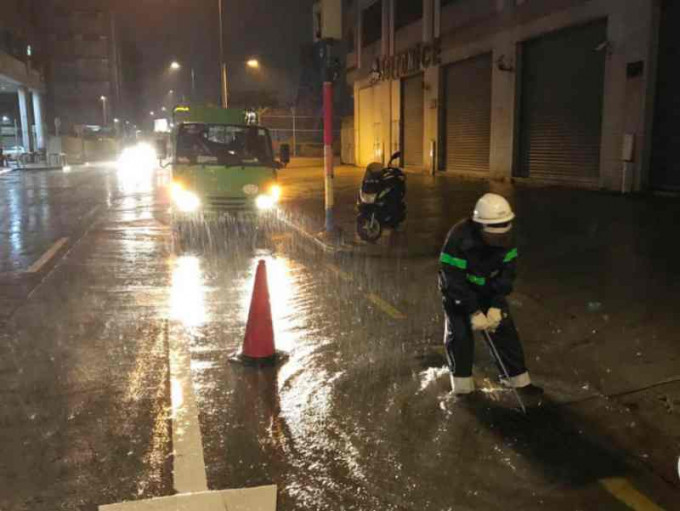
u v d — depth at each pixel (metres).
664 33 14.95
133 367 5.20
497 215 4.17
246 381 4.92
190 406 4.46
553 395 4.61
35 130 55.47
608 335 5.75
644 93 15.27
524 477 3.57
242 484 3.49
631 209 13.21
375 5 35.00
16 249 10.73
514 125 21.31
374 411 4.39
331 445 3.93
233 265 9.40
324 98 11.19
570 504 3.32
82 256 10.09
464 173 25.61
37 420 4.23
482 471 3.63
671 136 14.97
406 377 4.99
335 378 4.98
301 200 18.80
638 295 6.95
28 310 6.90
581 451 3.84
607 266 8.38
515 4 20.72
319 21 11.02
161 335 6.04
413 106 30.58
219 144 12.43
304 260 9.78
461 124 25.77
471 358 4.59
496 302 4.41
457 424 4.19
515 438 4.00
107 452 3.81
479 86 24.06
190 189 11.84
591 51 17.48
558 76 19.08
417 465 3.69
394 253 10.16
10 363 5.29
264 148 12.59
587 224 11.63
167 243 11.38
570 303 6.81
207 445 3.92
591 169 17.81
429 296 7.52
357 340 5.91
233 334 6.11
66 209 17.08
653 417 4.22
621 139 16.09
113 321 6.51
